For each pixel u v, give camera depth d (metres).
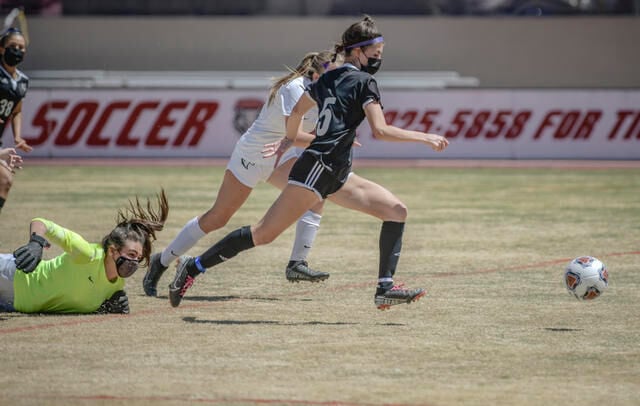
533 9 119.62
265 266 33.25
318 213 27.50
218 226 27.28
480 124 85.00
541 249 37.47
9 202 52.44
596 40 118.50
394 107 84.88
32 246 22.78
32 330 22.70
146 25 118.06
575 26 118.31
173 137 84.69
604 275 25.67
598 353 21.14
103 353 20.70
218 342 21.83
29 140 83.12
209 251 24.06
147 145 84.69
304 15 118.75
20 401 17.23
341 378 18.95
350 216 48.72
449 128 85.12
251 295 27.92
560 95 84.62
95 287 24.30
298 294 28.11
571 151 84.88
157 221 24.77
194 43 118.50
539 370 19.70
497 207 52.69
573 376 19.27
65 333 22.47
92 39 117.69
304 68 26.88
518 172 74.94
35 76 112.75
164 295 27.75
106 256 24.16
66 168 75.38
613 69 118.94
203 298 27.38
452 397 17.70
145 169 75.38
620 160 84.75
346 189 24.25
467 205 53.66
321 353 20.92
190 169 75.69
